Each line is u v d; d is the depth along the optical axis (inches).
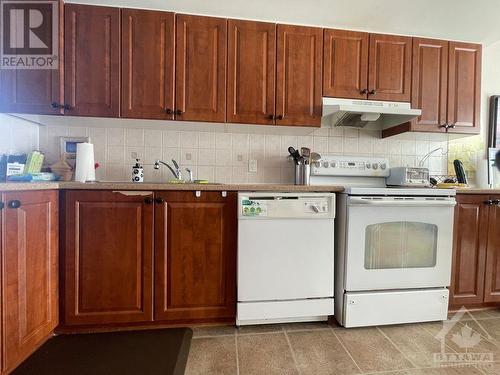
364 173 83.9
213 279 60.4
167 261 58.9
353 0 67.2
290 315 61.9
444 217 65.4
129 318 58.4
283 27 70.6
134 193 57.3
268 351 54.7
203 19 67.7
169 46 66.5
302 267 61.9
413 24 76.3
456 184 80.7
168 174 80.8
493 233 69.5
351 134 88.7
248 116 69.9
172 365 49.8
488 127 92.4
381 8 70.1
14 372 47.3
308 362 51.6
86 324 58.1
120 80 65.3
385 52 74.6
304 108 71.6
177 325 62.1
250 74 69.7
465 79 78.7
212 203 59.7
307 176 80.4
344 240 63.0
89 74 64.4
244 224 59.7
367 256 63.2
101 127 78.0
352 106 70.6
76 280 56.5
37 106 62.5
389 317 63.8
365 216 62.2
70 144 76.4
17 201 43.9
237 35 69.0
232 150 83.7
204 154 82.7
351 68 73.2
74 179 70.7
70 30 63.5
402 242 64.7
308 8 70.4
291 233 61.3
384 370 49.5
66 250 55.9
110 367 49.1
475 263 69.0
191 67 67.6
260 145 84.8
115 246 57.2
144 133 80.0
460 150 92.2
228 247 60.6
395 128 82.1
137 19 65.6
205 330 62.0
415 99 76.0
